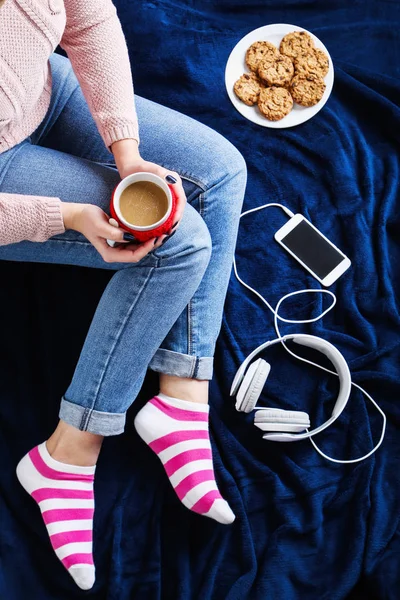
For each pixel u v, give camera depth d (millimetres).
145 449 1312
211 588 1223
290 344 1379
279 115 1427
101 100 997
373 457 1309
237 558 1257
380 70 1502
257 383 1235
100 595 1239
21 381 1316
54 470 1185
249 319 1381
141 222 895
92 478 1215
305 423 1235
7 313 1338
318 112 1463
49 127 1137
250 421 1329
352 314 1383
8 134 941
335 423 1340
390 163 1464
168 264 1034
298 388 1359
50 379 1313
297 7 1505
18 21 807
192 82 1461
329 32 1499
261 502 1289
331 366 1370
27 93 878
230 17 1507
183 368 1169
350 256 1421
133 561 1251
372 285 1399
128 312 1056
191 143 1127
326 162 1444
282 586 1229
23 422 1305
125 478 1296
